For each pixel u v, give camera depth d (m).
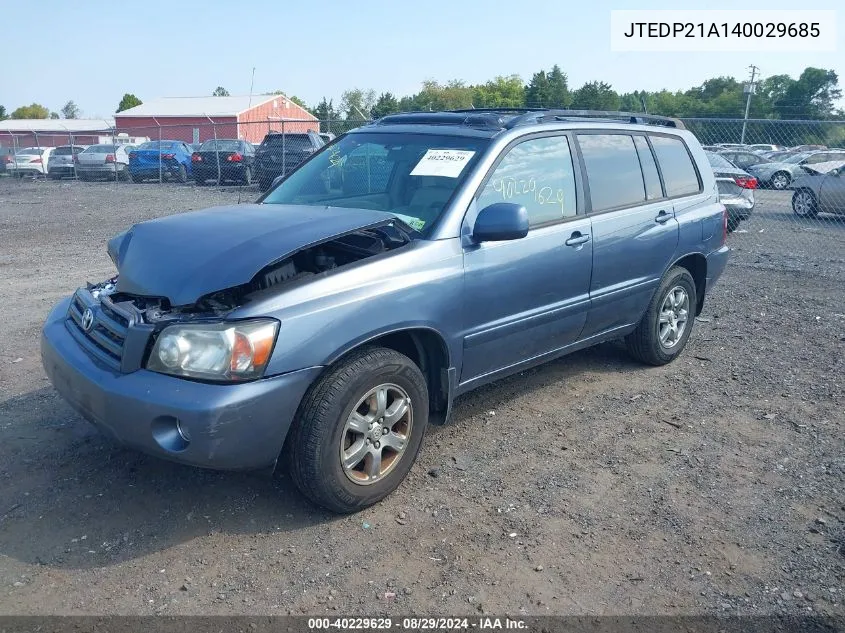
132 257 3.66
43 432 4.41
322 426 3.32
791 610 3.00
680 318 5.86
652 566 3.26
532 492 3.86
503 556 3.30
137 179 24.80
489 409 4.93
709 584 3.15
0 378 5.29
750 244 12.37
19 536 3.36
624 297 5.17
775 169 23.39
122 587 3.04
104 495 3.72
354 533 3.46
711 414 4.92
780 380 5.58
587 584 3.13
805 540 3.47
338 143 5.07
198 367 3.12
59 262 9.85
